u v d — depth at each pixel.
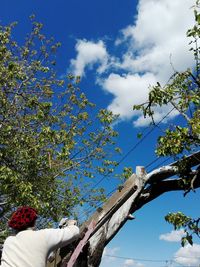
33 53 17.84
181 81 8.73
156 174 7.58
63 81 18.75
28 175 15.82
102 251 5.73
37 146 15.59
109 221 6.18
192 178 7.83
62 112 19.23
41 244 2.99
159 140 7.99
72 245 4.51
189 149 7.86
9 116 16.19
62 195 18.17
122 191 4.78
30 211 3.18
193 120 7.74
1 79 15.92
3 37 16.67
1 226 16.53
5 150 15.28
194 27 8.73
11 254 2.95
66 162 17.64
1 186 14.58
